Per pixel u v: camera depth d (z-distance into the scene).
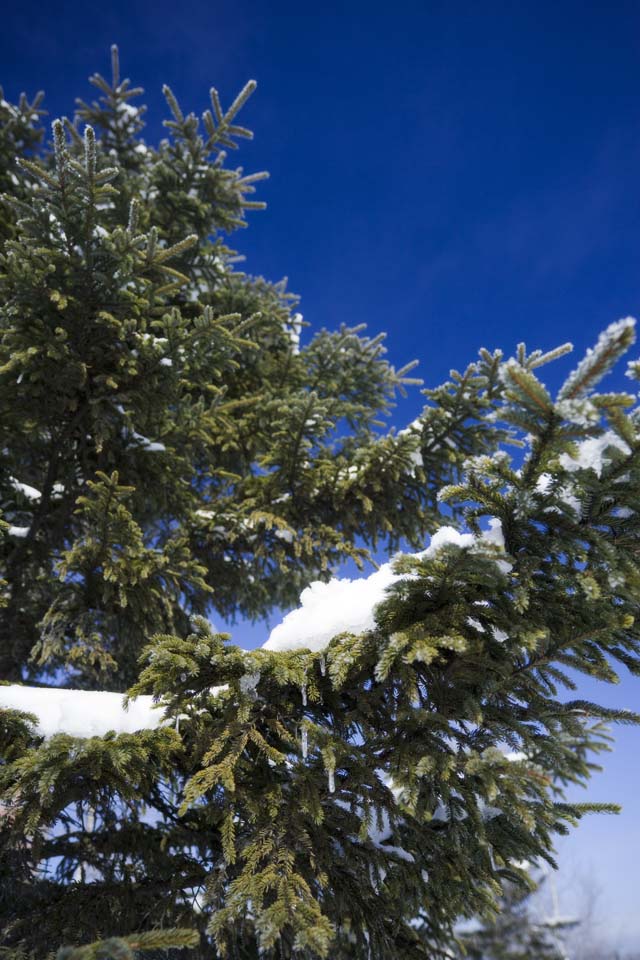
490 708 2.39
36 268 4.33
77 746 2.36
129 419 5.06
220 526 6.45
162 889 3.38
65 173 4.06
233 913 2.04
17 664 5.94
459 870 2.58
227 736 2.40
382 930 2.87
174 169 6.73
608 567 2.18
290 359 7.60
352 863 2.68
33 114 6.96
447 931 3.51
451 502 2.34
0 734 2.59
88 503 4.32
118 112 7.89
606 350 1.79
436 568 2.19
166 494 6.01
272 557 6.62
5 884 3.21
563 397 1.91
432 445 6.06
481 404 5.64
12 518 6.05
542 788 2.20
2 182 6.58
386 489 6.08
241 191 6.76
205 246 6.91
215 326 4.75
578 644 2.28
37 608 6.04
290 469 5.94
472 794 2.28
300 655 2.50
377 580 2.60
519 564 2.29
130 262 4.43
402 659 2.19
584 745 2.36
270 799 2.46
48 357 4.49
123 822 3.60
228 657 2.38
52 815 2.72
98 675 5.78
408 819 2.56
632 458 2.05
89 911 3.13
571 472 2.14
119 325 4.57
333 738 2.42
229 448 7.32
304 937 1.83
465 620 2.35
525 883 2.80
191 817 3.61
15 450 5.63
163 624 5.86
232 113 6.38
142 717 2.72
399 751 2.32
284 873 2.20
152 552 4.79
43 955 2.88
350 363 7.74
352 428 7.52
